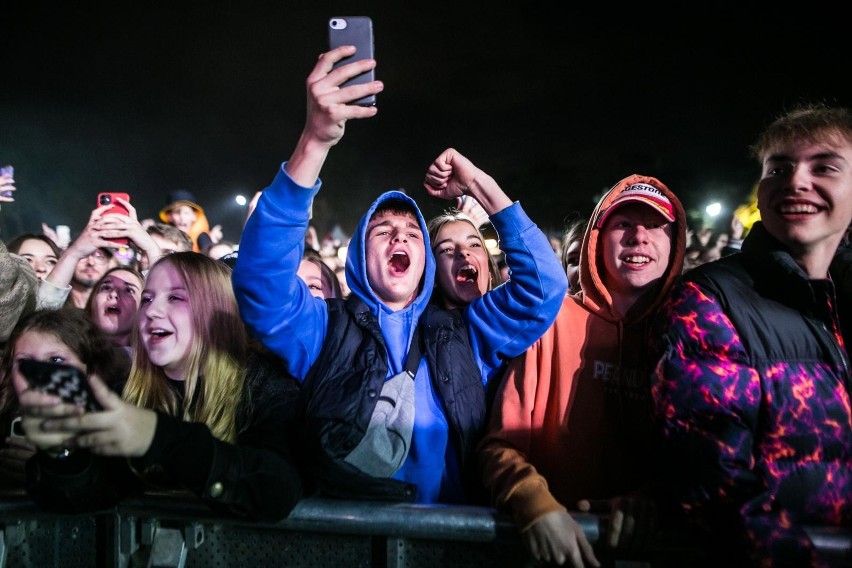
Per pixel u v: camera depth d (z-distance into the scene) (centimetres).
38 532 170
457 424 174
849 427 142
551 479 178
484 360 192
